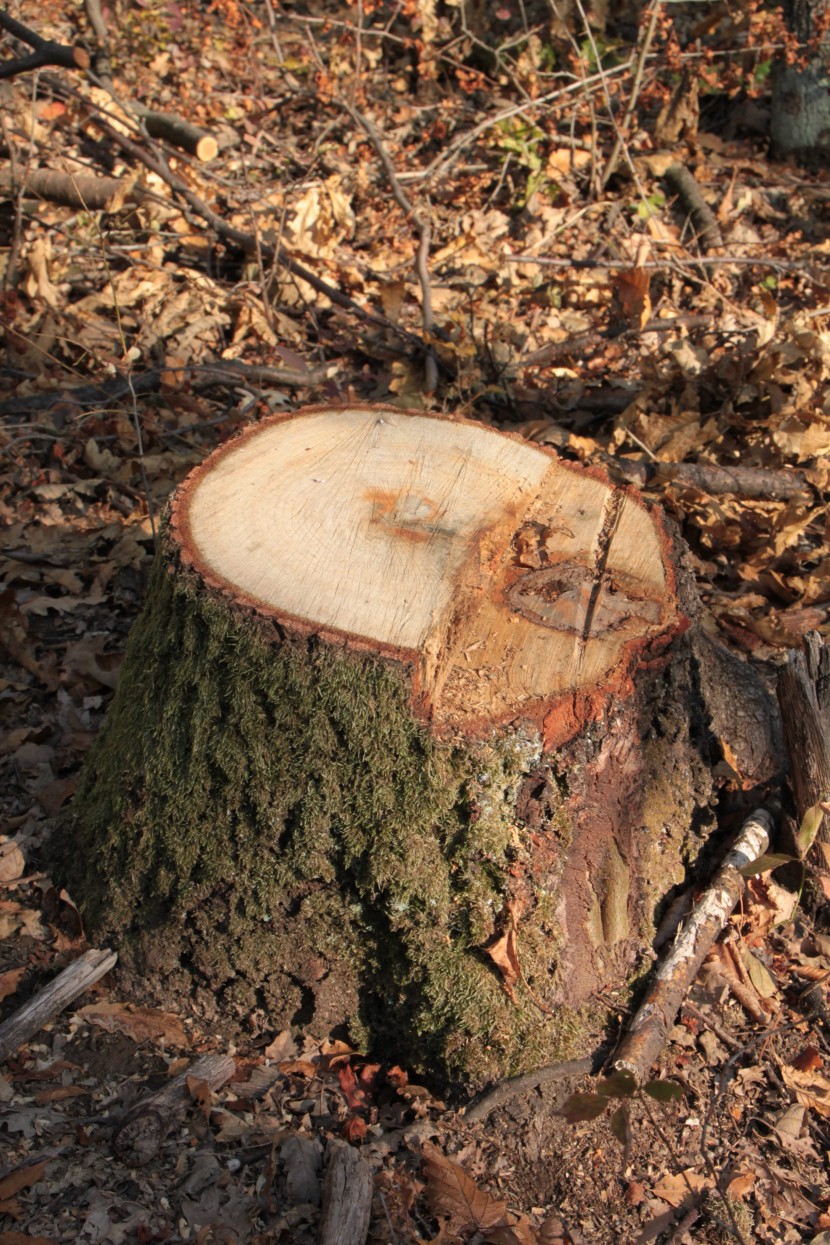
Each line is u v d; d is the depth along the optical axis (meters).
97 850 2.86
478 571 2.72
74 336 5.24
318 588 2.60
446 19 7.20
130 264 5.89
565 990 2.65
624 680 2.63
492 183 6.62
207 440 4.81
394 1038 2.71
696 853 3.03
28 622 3.92
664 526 2.99
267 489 2.90
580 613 2.71
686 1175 2.56
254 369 5.01
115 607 4.06
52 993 2.69
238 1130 2.52
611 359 5.38
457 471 3.06
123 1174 2.42
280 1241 2.35
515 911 2.55
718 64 7.04
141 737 2.76
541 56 6.98
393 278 5.87
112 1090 2.60
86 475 4.60
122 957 2.81
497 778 2.52
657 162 6.61
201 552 2.67
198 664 2.61
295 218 5.73
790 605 4.20
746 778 3.22
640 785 2.79
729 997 2.92
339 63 7.07
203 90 7.08
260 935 2.66
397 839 2.53
